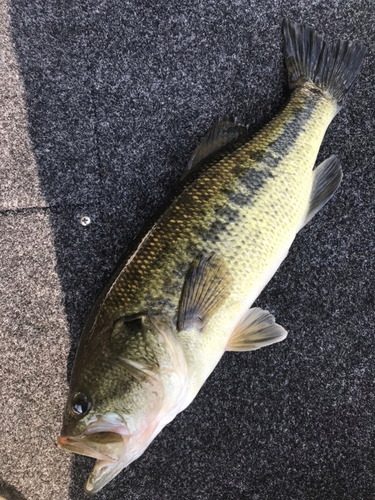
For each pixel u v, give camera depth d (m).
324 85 0.42
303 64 0.42
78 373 0.33
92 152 0.44
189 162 0.40
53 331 0.43
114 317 0.34
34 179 0.44
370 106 0.44
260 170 0.37
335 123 0.44
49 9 0.44
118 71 0.45
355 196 0.44
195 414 0.43
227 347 0.37
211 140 0.40
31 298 0.44
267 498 0.42
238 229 0.36
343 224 0.44
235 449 0.43
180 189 0.38
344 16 0.44
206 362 0.35
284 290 0.44
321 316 0.43
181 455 0.43
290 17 0.45
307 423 0.43
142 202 0.44
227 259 0.35
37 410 0.43
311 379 0.43
